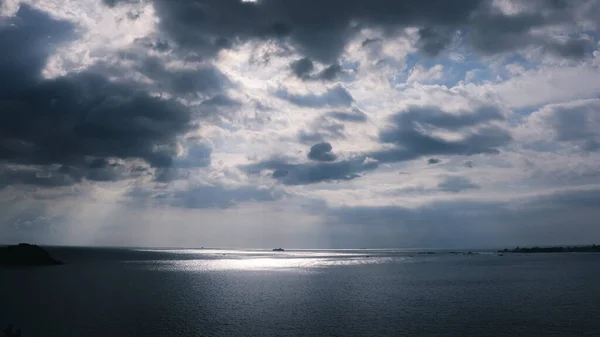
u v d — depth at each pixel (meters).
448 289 76.44
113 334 40.50
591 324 44.56
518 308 54.53
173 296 67.00
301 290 76.31
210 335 40.41
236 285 85.06
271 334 40.97
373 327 43.88
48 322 45.41
